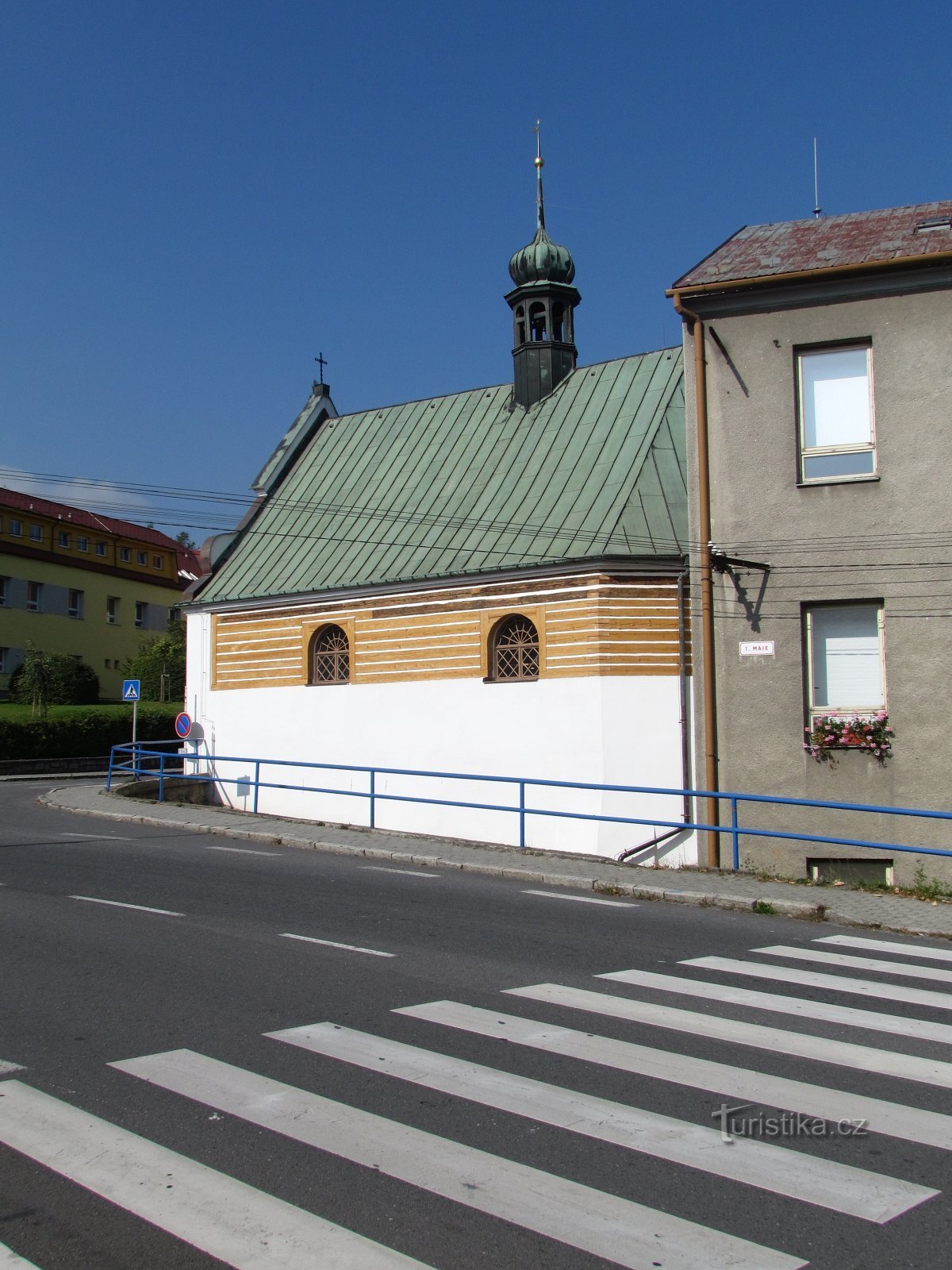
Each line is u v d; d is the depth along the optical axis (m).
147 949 8.91
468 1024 6.88
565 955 8.97
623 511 19.83
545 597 19.95
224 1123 5.23
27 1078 5.86
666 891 12.33
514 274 25.03
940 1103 5.60
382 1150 4.92
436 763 21.25
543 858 14.59
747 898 11.90
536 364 24.41
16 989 7.66
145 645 54.28
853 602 16.34
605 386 23.42
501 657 20.81
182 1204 4.41
